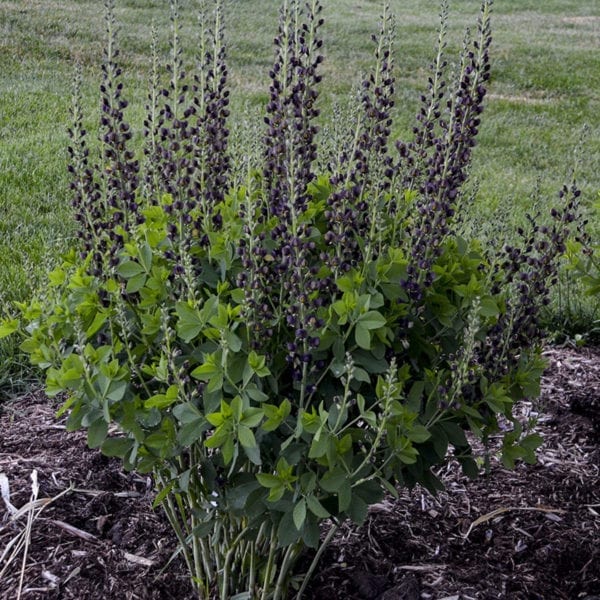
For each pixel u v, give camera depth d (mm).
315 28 2258
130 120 7895
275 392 2127
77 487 3125
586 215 6594
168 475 2359
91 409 2166
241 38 13516
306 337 2041
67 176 6590
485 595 2641
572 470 3418
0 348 4020
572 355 4469
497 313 2309
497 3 22000
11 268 4777
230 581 2480
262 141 2568
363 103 2338
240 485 2133
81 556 2752
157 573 2686
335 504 2172
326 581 2668
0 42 11273
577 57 14484
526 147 9086
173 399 2064
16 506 2994
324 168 2977
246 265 2086
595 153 9055
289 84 2350
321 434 1950
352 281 2090
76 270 2379
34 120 8164
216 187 2396
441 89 2488
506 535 2971
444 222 2260
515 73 13055
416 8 19969
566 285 4957
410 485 2330
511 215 6145
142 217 2621
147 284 2211
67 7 14039
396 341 2248
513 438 2418
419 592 2611
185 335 2076
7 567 2713
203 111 2430
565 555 2883
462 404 2227
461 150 2354
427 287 2268
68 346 2490
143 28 13102
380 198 2320
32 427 3592
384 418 1952
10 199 6070
